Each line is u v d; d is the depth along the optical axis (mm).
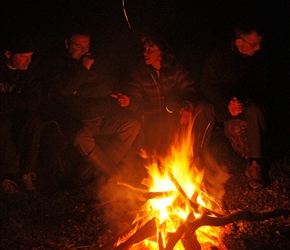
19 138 2582
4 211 2318
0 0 3467
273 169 2590
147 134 2721
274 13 3797
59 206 2365
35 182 2648
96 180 2592
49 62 2701
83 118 2682
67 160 2732
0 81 2543
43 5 3484
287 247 1949
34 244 2072
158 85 2680
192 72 3416
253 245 1981
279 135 2982
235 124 2625
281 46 3688
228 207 2295
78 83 2629
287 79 3508
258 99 2549
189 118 2516
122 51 3225
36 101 2613
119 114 2707
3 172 2539
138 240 1890
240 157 2752
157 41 2598
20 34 2477
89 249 2014
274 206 2277
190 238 1890
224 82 2600
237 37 2459
